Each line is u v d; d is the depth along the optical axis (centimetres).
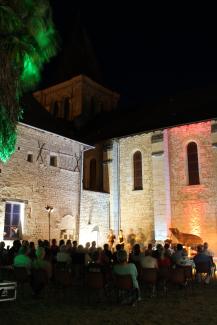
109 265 1173
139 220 2608
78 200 2450
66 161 2417
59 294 1150
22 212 2081
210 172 2370
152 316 862
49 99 3997
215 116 2383
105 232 2630
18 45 1052
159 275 1144
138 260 1239
